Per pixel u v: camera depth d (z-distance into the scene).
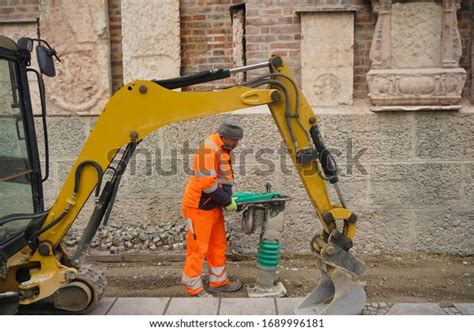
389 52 5.51
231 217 5.76
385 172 5.61
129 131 3.66
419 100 5.52
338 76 5.62
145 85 3.64
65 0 5.74
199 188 4.35
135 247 5.59
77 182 3.65
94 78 5.82
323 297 3.98
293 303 4.04
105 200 3.80
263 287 4.62
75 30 5.77
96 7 5.75
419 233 5.67
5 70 3.76
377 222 5.68
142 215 5.90
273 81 3.77
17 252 3.65
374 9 5.50
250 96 3.73
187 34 5.98
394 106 5.54
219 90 3.72
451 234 5.65
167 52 5.80
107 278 5.09
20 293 3.52
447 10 5.39
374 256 5.70
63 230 3.67
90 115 5.86
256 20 5.69
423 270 5.31
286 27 5.67
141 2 5.75
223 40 5.98
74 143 5.89
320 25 5.58
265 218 4.55
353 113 5.57
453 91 5.47
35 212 4.08
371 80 5.52
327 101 5.66
